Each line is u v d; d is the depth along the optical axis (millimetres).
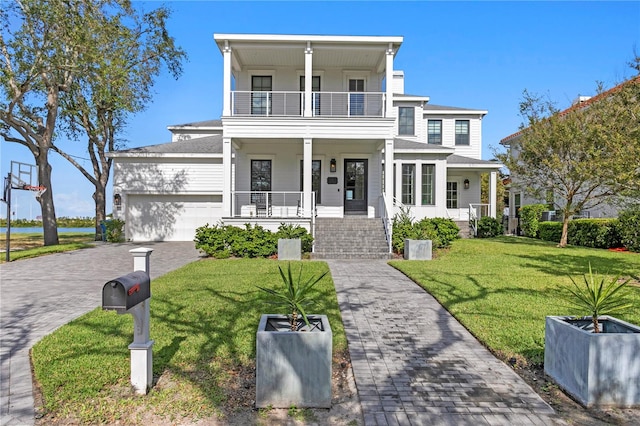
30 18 13914
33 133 15867
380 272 9859
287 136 14789
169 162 18688
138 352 3557
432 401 3549
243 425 3141
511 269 9977
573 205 16828
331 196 17438
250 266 10578
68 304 6816
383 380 3945
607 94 13453
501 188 32688
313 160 17484
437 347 4812
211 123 25219
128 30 17297
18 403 3414
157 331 5090
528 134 16344
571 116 15117
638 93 9031
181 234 18859
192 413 3273
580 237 17156
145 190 18625
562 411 3428
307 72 14859
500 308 6215
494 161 21688
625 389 3475
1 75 14289
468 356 4551
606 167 9688
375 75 17672
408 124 22125
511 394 3686
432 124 23359
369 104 17547
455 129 23438
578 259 12016
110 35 16375
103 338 4852
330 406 3428
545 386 3879
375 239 14008
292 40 14641
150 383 3639
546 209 21125
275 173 17391
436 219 15273
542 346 4688
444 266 10484
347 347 4797
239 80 17438
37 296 7418
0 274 9812
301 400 3410
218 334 4984
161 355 4336
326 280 8625
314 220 14438
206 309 6090
